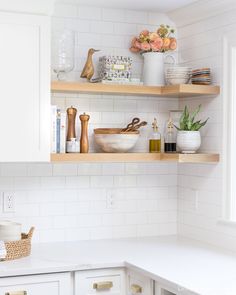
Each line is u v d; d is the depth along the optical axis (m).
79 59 3.84
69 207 3.82
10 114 3.30
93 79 3.82
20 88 3.32
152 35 3.82
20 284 3.02
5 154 3.29
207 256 3.35
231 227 3.54
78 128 3.83
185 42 4.02
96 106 3.89
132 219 4.01
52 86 3.46
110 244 3.73
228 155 3.60
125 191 3.99
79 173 3.85
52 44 3.52
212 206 3.73
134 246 3.65
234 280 2.78
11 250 3.22
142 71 3.97
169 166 4.12
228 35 3.58
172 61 4.06
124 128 3.93
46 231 3.76
